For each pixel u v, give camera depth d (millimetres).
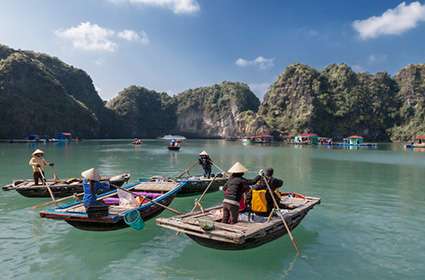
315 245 9141
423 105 166125
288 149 71625
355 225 11102
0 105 105875
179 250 8727
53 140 98750
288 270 7637
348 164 34844
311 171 27859
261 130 158750
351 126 163750
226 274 7457
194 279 7219
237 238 7180
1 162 32625
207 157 17172
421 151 65938
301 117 160875
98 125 152875
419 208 13680
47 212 8984
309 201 10836
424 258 8312
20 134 108438
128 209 9703
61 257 8289
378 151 65125
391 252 8688
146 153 51156
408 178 23609
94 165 31609
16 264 7871
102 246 8992
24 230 10266
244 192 8508
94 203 8633
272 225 8234
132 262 8031
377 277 7293
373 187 19359
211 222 7715
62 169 27891
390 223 11352
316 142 107562
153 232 10023
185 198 15133
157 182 14367
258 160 39531
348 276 7348
